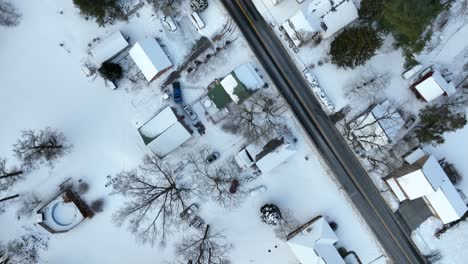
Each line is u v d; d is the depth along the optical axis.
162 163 33.00
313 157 32.59
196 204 33.19
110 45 31.42
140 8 32.25
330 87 31.97
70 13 32.81
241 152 31.73
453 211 29.64
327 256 30.45
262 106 32.03
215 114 32.50
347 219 32.78
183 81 32.62
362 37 28.39
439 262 32.38
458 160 31.67
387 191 32.44
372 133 30.66
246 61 32.25
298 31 30.17
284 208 32.91
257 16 31.95
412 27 26.92
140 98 33.03
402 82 31.53
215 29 32.22
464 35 30.81
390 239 32.69
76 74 33.19
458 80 31.05
